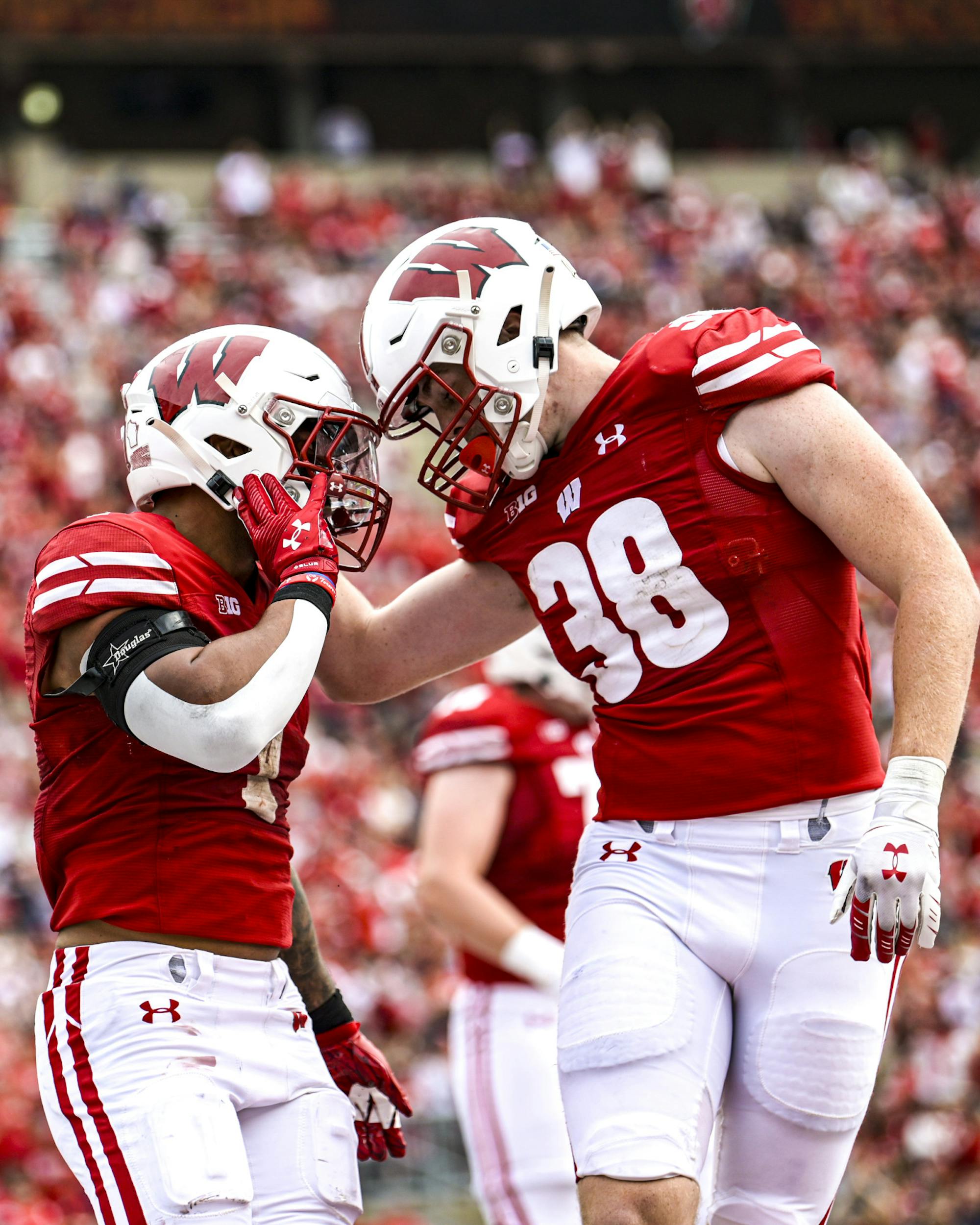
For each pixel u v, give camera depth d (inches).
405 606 432.8
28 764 1598.2
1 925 1402.6
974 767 2018.9
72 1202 1046.4
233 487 381.7
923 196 3604.8
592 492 382.9
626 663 384.5
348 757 1828.2
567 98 4023.1
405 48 3870.6
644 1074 360.2
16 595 1930.4
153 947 366.0
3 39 3641.7
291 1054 381.4
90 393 2326.5
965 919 1760.6
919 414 2918.3
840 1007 372.5
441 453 397.4
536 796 610.5
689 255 3233.3
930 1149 1393.9
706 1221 389.4
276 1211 368.5
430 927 1520.7
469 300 378.0
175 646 355.6
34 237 2768.2
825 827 374.6
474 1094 601.3
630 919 375.2
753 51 4077.3
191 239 2947.8
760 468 368.8
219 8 3750.0
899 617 352.2
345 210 3063.5
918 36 4170.8
